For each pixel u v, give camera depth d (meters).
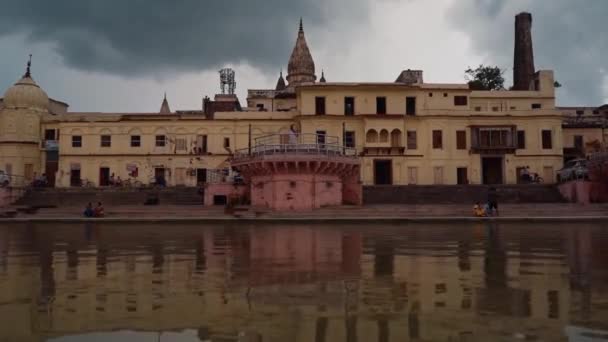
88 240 17.36
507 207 30.95
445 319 6.27
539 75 49.47
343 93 45.44
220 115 46.78
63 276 9.61
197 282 8.85
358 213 29.03
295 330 5.84
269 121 46.47
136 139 46.88
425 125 45.44
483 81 63.03
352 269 10.25
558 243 15.45
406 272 9.84
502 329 5.83
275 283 8.73
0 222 27.75
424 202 36.12
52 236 19.17
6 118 48.28
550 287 8.28
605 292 7.87
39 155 48.56
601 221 25.88
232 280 9.04
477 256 12.30
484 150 44.81
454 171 45.12
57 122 48.34
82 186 44.25
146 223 26.75
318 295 7.70
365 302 7.21
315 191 31.19
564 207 30.25
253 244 15.51
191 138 46.72
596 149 41.22
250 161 32.38
